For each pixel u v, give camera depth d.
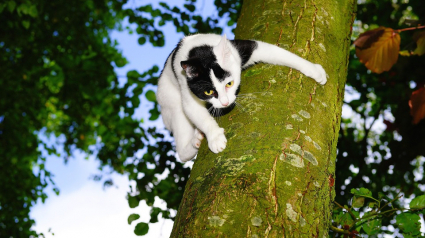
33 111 9.10
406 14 7.78
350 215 2.76
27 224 7.91
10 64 8.44
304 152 1.87
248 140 1.92
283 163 1.78
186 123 3.42
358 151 6.71
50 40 8.57
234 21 7.14
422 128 5.77
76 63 7.83
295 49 2.48
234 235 1.52
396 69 5.59
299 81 2.27
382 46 3.31
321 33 2.61
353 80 6.89
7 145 8.53
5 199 7.96
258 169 1.74
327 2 2.83
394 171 6.46
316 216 1.68
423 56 5.80
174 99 3.45
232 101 2.58
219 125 2.34
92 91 7.96
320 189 1.79
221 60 2.77
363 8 7.09
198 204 1.71
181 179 5.60
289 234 1.54
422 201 2.56
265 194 1.64
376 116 6.57
